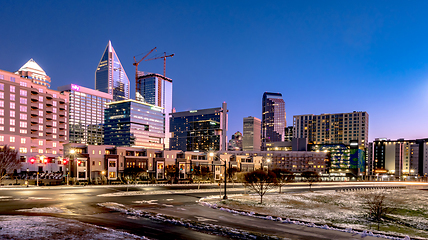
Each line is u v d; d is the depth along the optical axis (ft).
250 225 102.06
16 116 420.77
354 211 161.58
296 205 168.76
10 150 350.64
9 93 416.05
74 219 95.14
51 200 141.59
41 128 456.86
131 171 297.94
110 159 311.47
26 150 426.51
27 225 75.87
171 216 110.63
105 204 133.39
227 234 85.25
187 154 387.96
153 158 353.31
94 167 302.04
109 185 240.32
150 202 148.97
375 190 295.69
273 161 583.17
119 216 105.70
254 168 448.24
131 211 116.67
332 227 105.09
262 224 104.88
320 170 578.66
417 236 107.14
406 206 195.93
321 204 181.78
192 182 312.50
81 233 71.51
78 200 144.66
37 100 453.17
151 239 75.25
